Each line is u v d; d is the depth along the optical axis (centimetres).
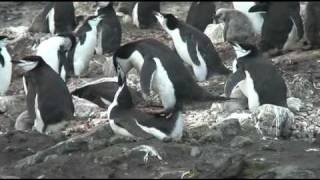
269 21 2572
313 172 1509
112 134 1747
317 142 1745
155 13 2331
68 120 1873
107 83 2038
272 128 1806
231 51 2575
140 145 1602
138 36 2883
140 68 1994
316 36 2573
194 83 1966
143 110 1833
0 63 2198
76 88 2145
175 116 1714
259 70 1938
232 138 1762
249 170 1523
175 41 2283
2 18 3256
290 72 2297
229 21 2725
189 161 1572
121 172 1514
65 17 2861
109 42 2638
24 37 2706
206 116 1922
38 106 1861
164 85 1934
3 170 1553
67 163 1533
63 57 2288
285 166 1517
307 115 1941
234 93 1991
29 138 1761
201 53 2255
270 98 1908
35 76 1892
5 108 2056
